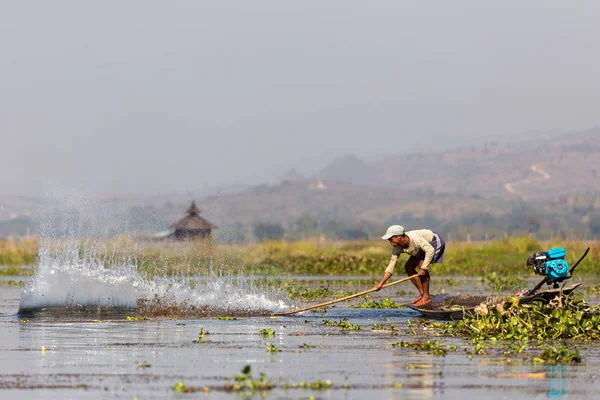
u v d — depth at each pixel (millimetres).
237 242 127312
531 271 115875
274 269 117625
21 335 43406
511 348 38812
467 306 53188
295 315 54000
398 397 28500
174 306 55844
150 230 103250
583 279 96812
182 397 28359
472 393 29188
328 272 116812
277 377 31828
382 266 122750
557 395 28984
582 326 43938
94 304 54500
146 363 34594
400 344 40094
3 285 86250
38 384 30375
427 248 53531
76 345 39719
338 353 37562
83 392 29078
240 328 46969
